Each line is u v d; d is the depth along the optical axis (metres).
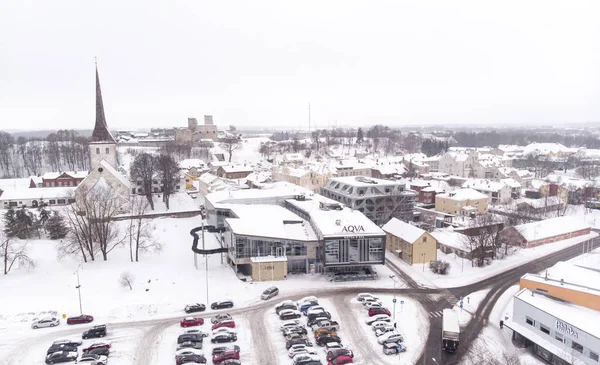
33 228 90.00
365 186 104.19
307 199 99.44
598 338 42.25
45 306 59.53
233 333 51.81
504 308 61.97
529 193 150.25
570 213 124.75
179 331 53.72
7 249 75.44
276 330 54.12
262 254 71.81
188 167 170.50
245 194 102.44
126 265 74.69
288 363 46.91
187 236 93.94
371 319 56.22
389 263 80.81
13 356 47.75
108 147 119.06
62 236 88.00
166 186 119.25
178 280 68.88
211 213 96.31
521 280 56.09
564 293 51.25
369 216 104.25
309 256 73.75
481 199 123.38
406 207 107.94
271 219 79.38
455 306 62.41
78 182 143.75
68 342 49.66
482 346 51.22
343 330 54.38
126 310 58.84
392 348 48.97
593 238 99.62
